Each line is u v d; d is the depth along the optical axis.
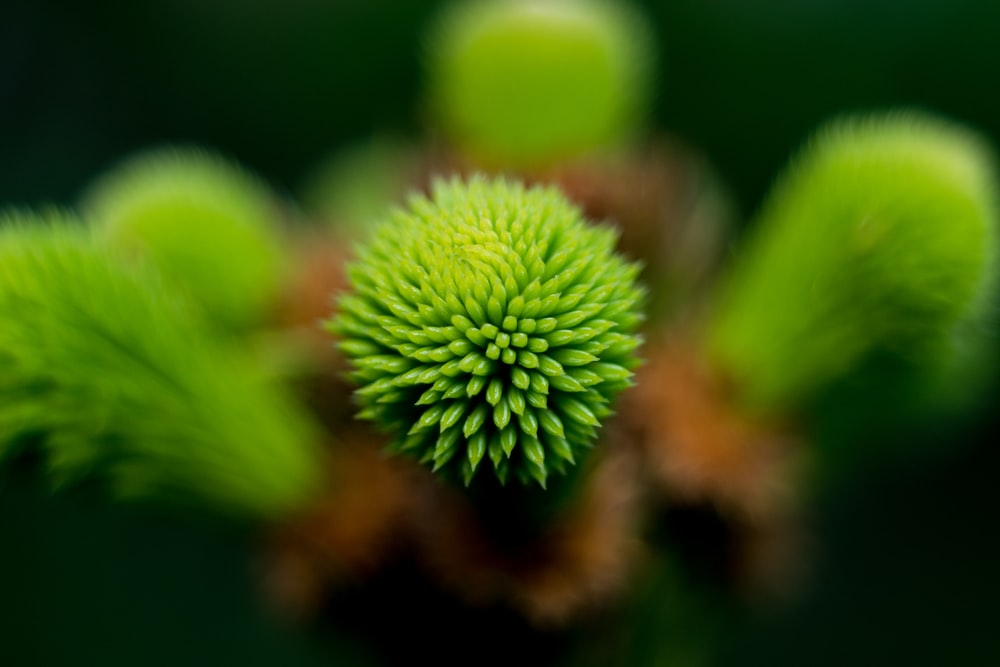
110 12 0.35
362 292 0.15
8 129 0.34
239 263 0.18
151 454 0.17
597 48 0.18
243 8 0.35
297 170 0.35
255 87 0.35
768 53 0.31
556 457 0.15
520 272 0.15
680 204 0.18
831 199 0.17
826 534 0.32
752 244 0.18
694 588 0.18
